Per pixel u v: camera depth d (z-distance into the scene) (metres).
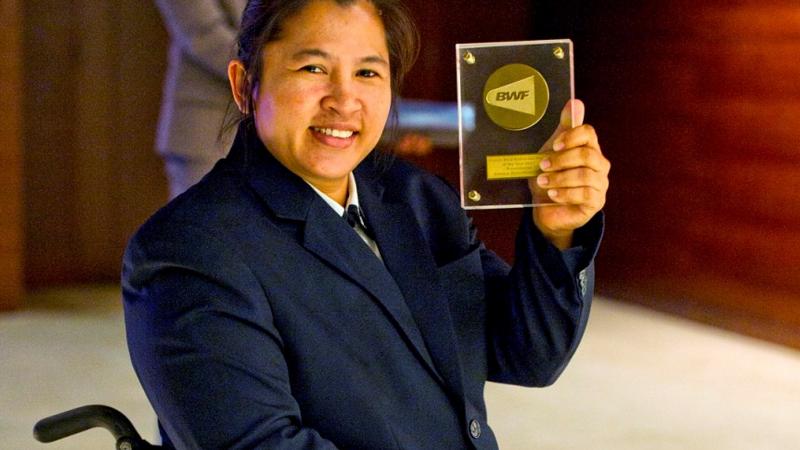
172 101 3.68
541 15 6.46
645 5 5.82
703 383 4.56
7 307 5.33
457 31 6.32
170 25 3.63
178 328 1.50
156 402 1.55
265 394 1.50
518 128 1.65
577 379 4.54
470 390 1.79
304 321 1.58
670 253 5.77
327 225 1.64
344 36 1.59
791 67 5.09
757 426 4.07
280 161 1.67
